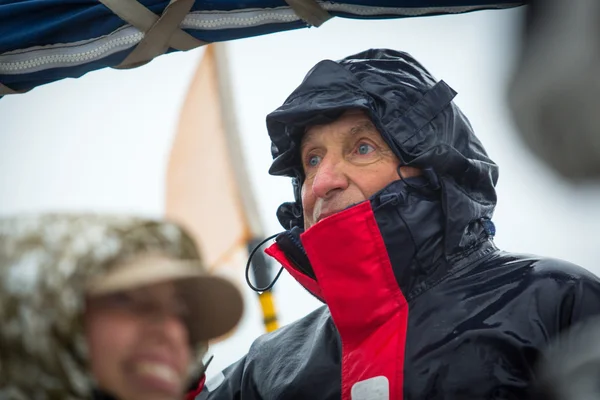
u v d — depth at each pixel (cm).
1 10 438
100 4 425
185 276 217
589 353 162
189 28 421
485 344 346
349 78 393
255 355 411
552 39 140
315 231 369
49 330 208
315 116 392
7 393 209
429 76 405
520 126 141
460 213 373
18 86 450
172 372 220
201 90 576
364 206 366
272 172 418
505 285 361
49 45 436
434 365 348
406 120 384
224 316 241
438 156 375
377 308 368
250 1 416
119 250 215
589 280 355
